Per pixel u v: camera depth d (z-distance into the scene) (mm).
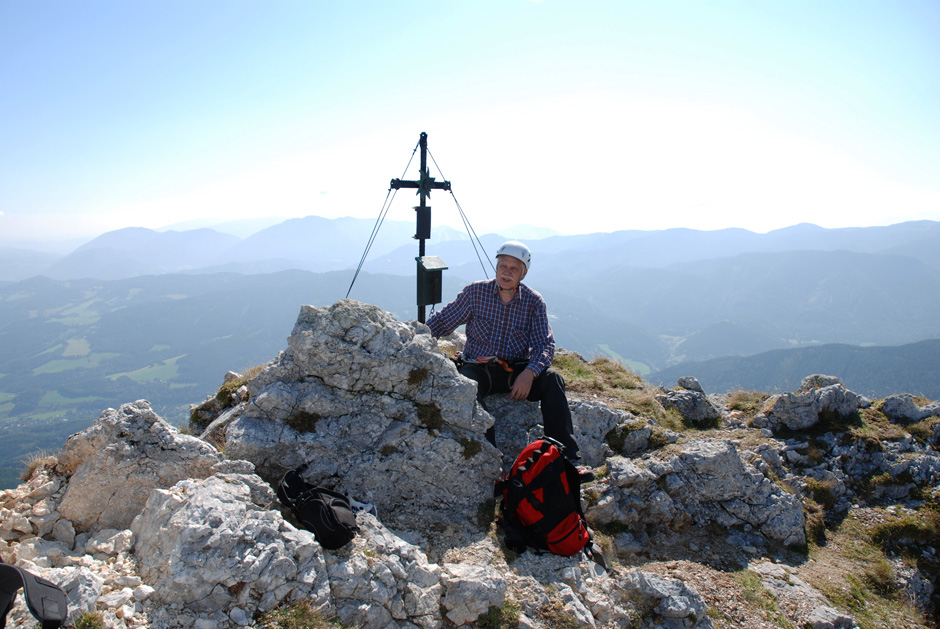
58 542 4234
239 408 6105
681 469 6902
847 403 9312
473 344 7414
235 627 3512
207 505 3945
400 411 5910
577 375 10273
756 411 9898
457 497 5852
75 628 3188
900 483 7895
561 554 5332
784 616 5430
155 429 4797
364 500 5441
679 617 5004
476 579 4438
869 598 6066
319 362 5766
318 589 3928
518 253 6699
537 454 5598
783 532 6648
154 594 3594
